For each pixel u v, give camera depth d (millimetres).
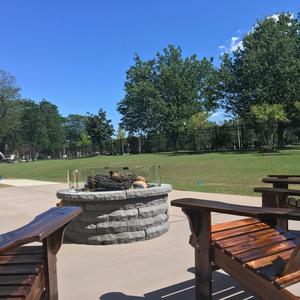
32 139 97312
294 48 34406
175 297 4074
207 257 3490
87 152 65500
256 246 3488
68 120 117125
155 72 49125
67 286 4504
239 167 18562
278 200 5082
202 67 47594
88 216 6242
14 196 13617
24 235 2660
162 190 6582
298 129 36094
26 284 2922
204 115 42875
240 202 9664
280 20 36062
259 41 34875
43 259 3238
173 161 25672
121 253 5750
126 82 51094
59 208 3844
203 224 3504
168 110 45594
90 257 5613
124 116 51438
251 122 33281
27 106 96438
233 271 3270
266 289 2936
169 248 5891
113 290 4332
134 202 6332
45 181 20562
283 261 3189
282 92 33094
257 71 33469
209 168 19625
